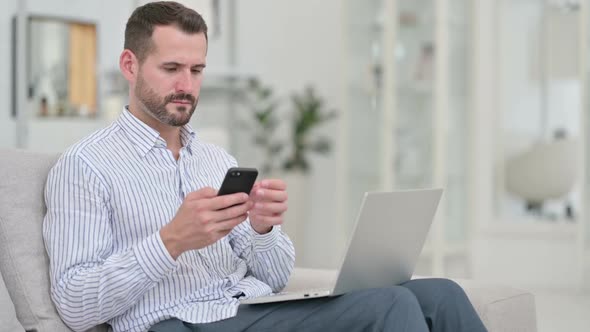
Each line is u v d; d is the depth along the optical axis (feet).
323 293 9.78
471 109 28.32
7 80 24.40
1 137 24.30
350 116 29.30
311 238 32.35
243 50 30.89
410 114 28.04
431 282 10.37
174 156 10.88
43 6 25.03
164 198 10.27
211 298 10.29
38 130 24.98
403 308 9.28
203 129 28.86
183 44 10.16
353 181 29.37
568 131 30.09
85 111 26.00
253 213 10.44
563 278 28.50
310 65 32.04
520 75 30.07
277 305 10.06
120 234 10.02
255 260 11.19
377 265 10.12
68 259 9.48
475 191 28.55
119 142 10.33
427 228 10.74
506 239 29.04
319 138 31.63
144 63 10.25
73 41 25.71
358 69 28.99
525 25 29.99
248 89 30.48
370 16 28.66
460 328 9.93
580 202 26.89
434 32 27.48
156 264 9.25
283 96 32.01
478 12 28.22
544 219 29.32
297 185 30.32
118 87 26.73
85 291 9.24
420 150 27.91
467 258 28.66
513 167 29.76
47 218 9.86
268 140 31.58
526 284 28.81
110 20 26.55
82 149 9.98
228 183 9.07
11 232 9.73
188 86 10.21
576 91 30.01
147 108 10.29
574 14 29.45
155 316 9.89
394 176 28.32
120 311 9.57
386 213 9.68
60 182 9.77
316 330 9.71
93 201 9.73
